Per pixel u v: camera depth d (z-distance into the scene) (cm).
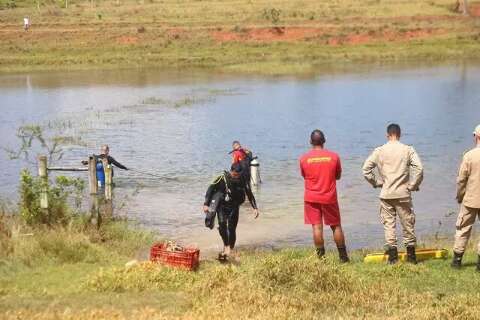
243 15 10162
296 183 2619
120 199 2366
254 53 8381
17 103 5019
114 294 1319
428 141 3444
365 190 2495
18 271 1495
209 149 3306
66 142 3494
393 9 10438
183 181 2664
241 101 4969
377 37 9150
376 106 4653
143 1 11400
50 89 5891
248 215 2184
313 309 1227
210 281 1314
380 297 1291
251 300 1232
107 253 1673
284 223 2091
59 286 1387
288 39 9112
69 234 1691
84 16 10212
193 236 1952
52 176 2686
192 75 6900
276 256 1409
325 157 1550
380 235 1972
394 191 1528
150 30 9312
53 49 8662
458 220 1505
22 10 10700
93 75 7044
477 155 1466
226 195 1658
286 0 11156
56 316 1141
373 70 7025
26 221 1778
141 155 3181
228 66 7556
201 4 10950
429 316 1164
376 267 1513
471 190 1475
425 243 1859
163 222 2095
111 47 8769
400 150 1533
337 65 7606
